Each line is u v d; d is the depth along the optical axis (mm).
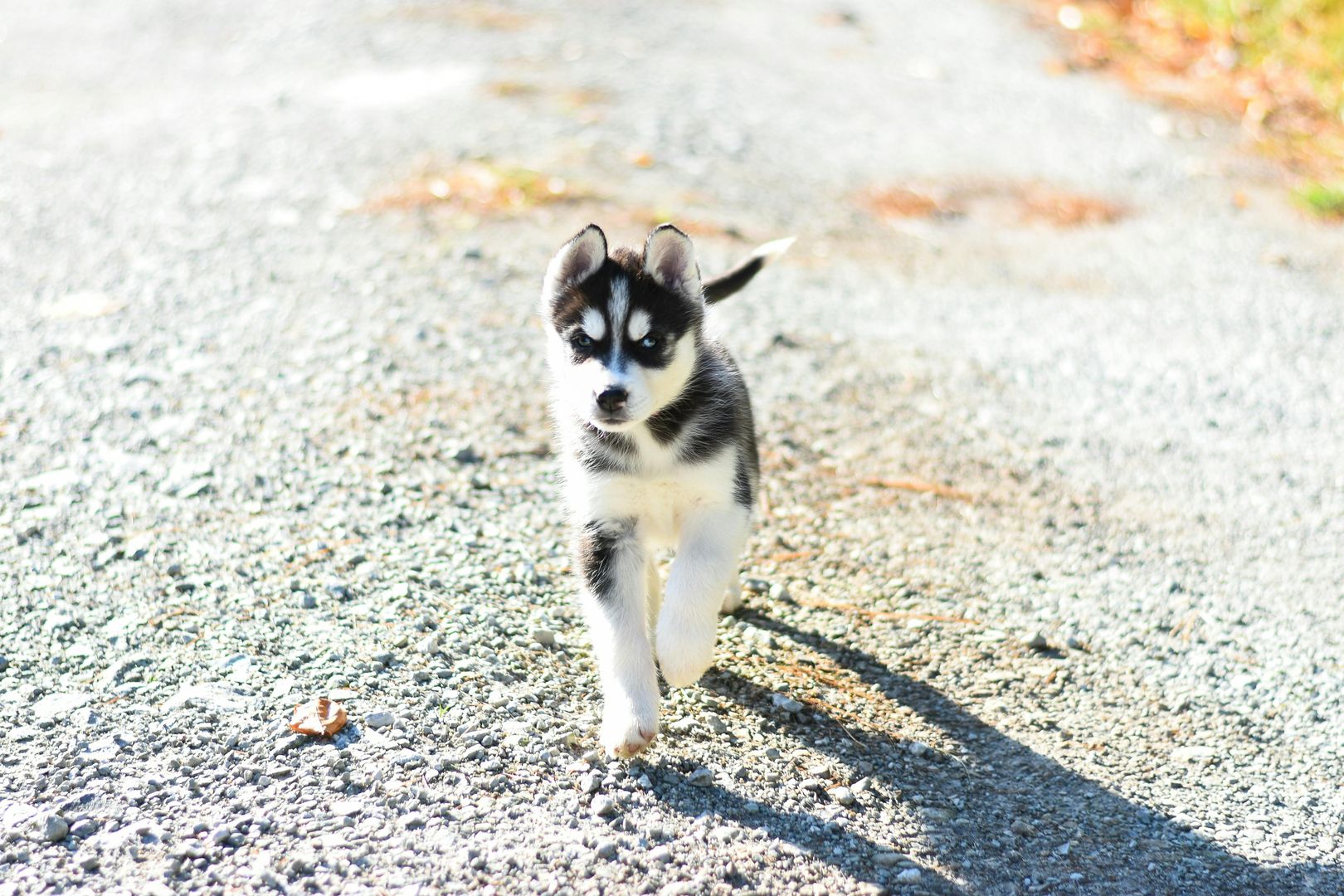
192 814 1833
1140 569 2232
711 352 2061
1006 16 4977
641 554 2014
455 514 2227
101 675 1969
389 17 4512
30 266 2693
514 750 1914
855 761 1954
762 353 2598
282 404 2391
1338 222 3277
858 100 4035
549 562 2170
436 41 4230
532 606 2100
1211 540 2285
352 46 4188
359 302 2625
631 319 1961
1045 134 3850
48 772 1863
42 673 1969
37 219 2848
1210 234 3201
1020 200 3385
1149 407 2551
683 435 1974
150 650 2002
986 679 2066
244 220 2861
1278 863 1885
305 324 2564
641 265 1992
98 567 2104
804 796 1904
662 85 3951
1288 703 2057
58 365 2445
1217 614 2168
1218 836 1907
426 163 3184
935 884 1833
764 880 1815
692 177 3295
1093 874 1860
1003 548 2256
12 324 2537
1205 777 1970
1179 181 3533
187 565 2113
